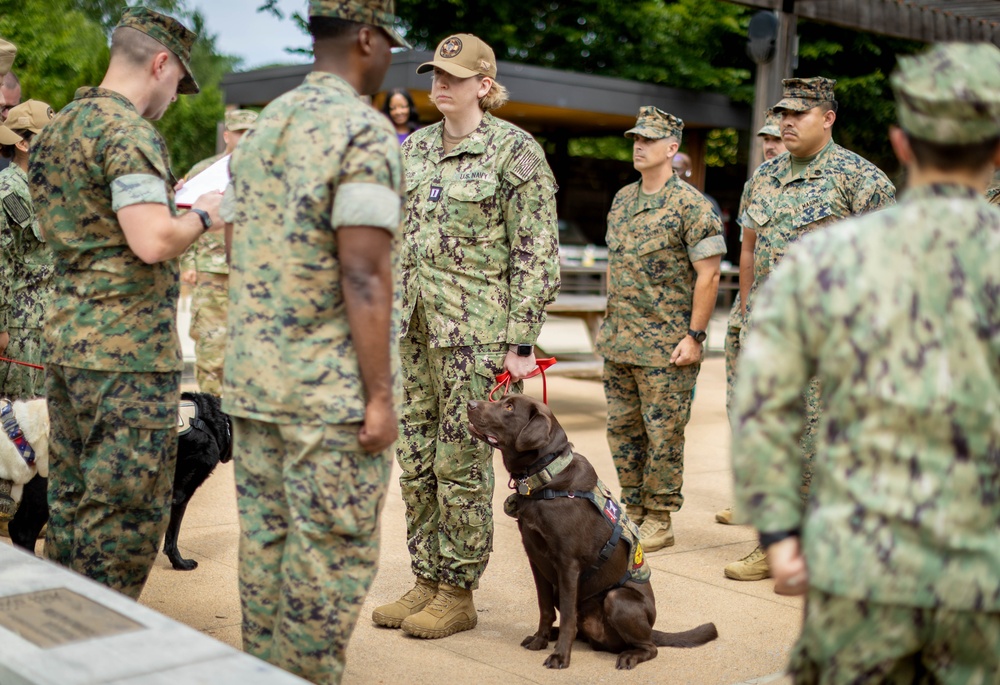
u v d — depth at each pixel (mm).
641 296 5148
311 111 2484
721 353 13273
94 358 3105
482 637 3922
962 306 1750
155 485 3244
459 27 21719
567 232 14000
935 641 1792
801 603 4371
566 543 3588
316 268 2469
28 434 4004
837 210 4574
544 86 13016
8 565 2648
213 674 2033
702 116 14898
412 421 3986
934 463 1737
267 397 2508
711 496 6305
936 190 1831
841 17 8516
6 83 5613
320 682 2576
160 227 2949
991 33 9664
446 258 3842
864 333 1767
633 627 3629
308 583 2518
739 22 21281
